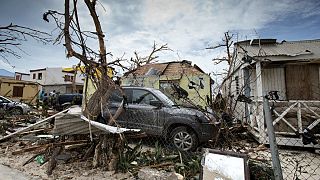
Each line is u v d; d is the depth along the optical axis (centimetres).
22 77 4009
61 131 450
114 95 695
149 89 670
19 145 604
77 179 380
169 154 503
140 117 637
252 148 538
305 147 626
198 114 569
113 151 447
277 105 795
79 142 508
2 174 403
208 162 302
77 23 402
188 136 575
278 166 268
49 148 490
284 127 709
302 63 929
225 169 289
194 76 1259
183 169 414
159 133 606
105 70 436
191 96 1230
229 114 652
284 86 970
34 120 1018
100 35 436
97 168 427
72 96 1670
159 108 616
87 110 454
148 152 505
